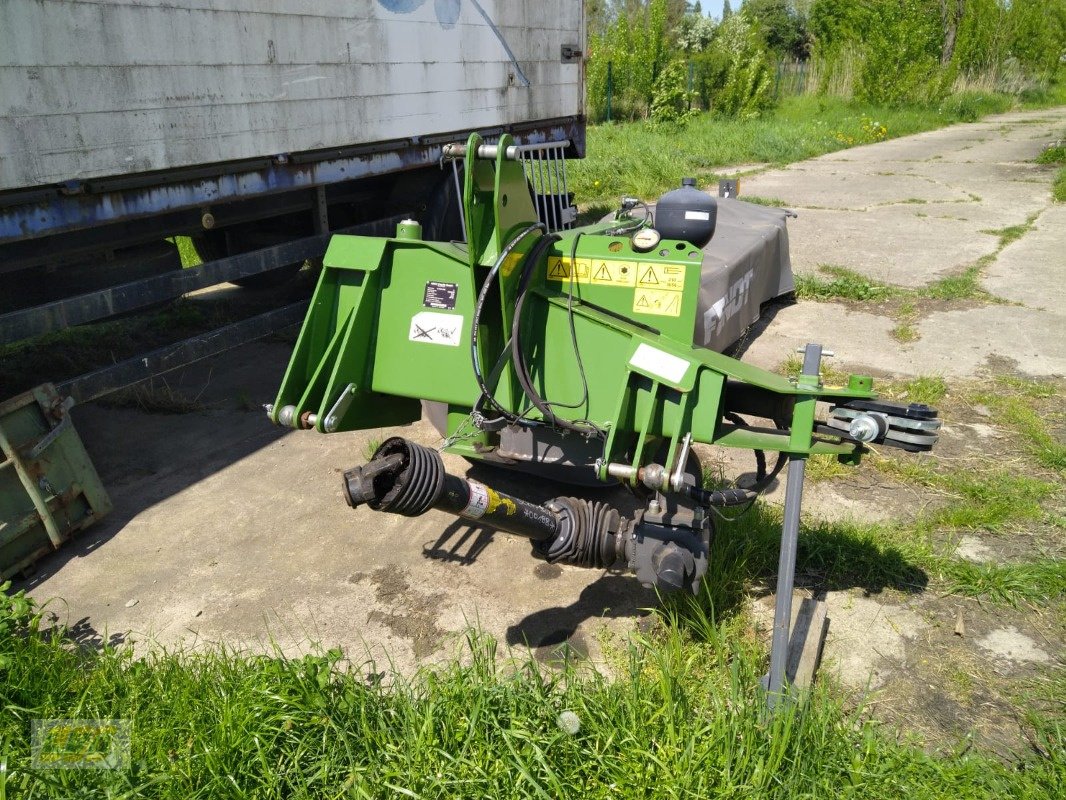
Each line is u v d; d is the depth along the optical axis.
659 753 2.41
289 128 5.28
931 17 28.97
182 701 2.66
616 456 2.84
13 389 5.34
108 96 4.14
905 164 15.38
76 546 3.87
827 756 2.43
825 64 28.95
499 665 3.01
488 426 2.84
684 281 2.82
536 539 2.72
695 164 15.04
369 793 2.32
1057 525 3.84
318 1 5.32
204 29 4.60
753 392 2.83
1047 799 2.32
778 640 2.65
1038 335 6.34
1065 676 2.92
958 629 3.17
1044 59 34.44
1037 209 10.97
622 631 3.19
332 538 3.88
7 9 3.63
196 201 4.75
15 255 4.26
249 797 2.35
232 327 5.09
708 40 33.50
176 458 4.72
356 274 2.98
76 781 2.40
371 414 3.16
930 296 7.35
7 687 2.71
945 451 4.58
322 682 2.62
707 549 2.67
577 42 8.77
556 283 3.00
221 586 3.54
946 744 2.62
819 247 9.18
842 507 4.04
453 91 6.80
